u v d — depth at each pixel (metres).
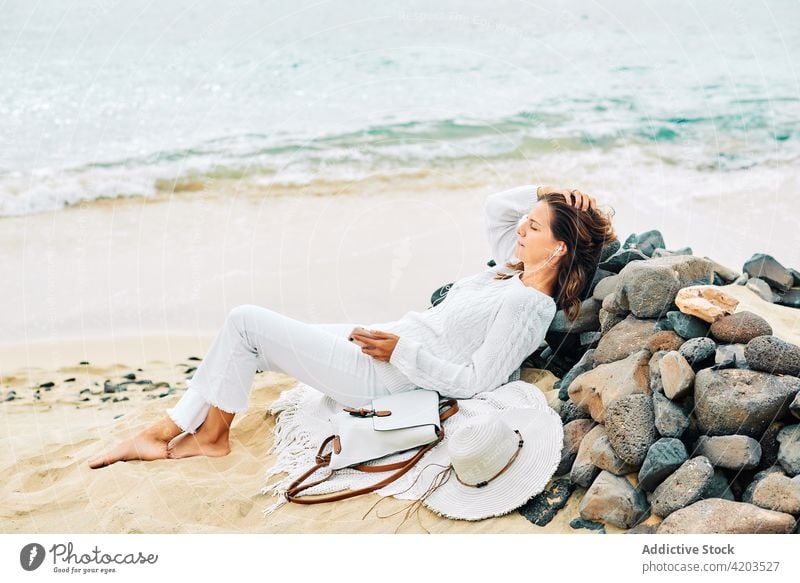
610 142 6.62
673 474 2.50
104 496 2.89
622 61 7.34
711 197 5.93
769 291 3.52
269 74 7.39
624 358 2.94
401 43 7.75
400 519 2.69
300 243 5.67
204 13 7.85
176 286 5.32
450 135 6.64
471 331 3.11
